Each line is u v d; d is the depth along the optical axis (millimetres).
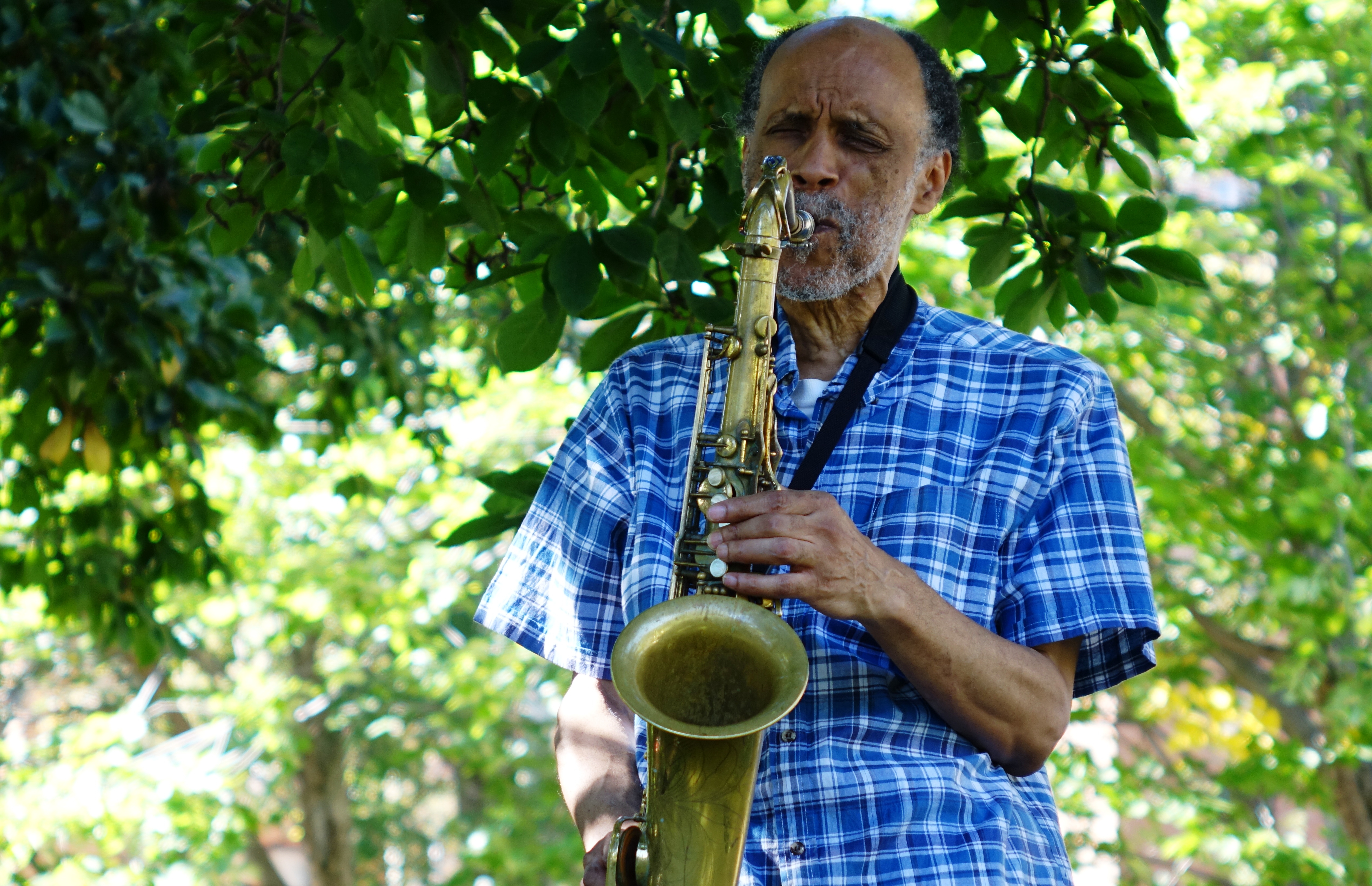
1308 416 9766
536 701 16016
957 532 2055
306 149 3006
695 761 1860
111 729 12422
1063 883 1997
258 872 15961
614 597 2291
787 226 2150
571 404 11711
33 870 12555
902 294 2279
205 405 5680
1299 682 9195
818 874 1923
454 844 16719
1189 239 9812
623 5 2887
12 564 6133
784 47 2293
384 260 3494
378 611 12336
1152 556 10172
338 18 2945
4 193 4578
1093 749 10820
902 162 2215
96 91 4707
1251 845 9422
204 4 3471
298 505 13062
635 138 3396
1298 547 9664
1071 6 3100
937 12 3205
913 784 1939
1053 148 3326
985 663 1888
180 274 5105
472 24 3086
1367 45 8836
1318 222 9898
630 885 1941
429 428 7312
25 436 5395
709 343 2209
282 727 13078
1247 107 8945
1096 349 9852
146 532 6273
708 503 2109
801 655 1819
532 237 3037
